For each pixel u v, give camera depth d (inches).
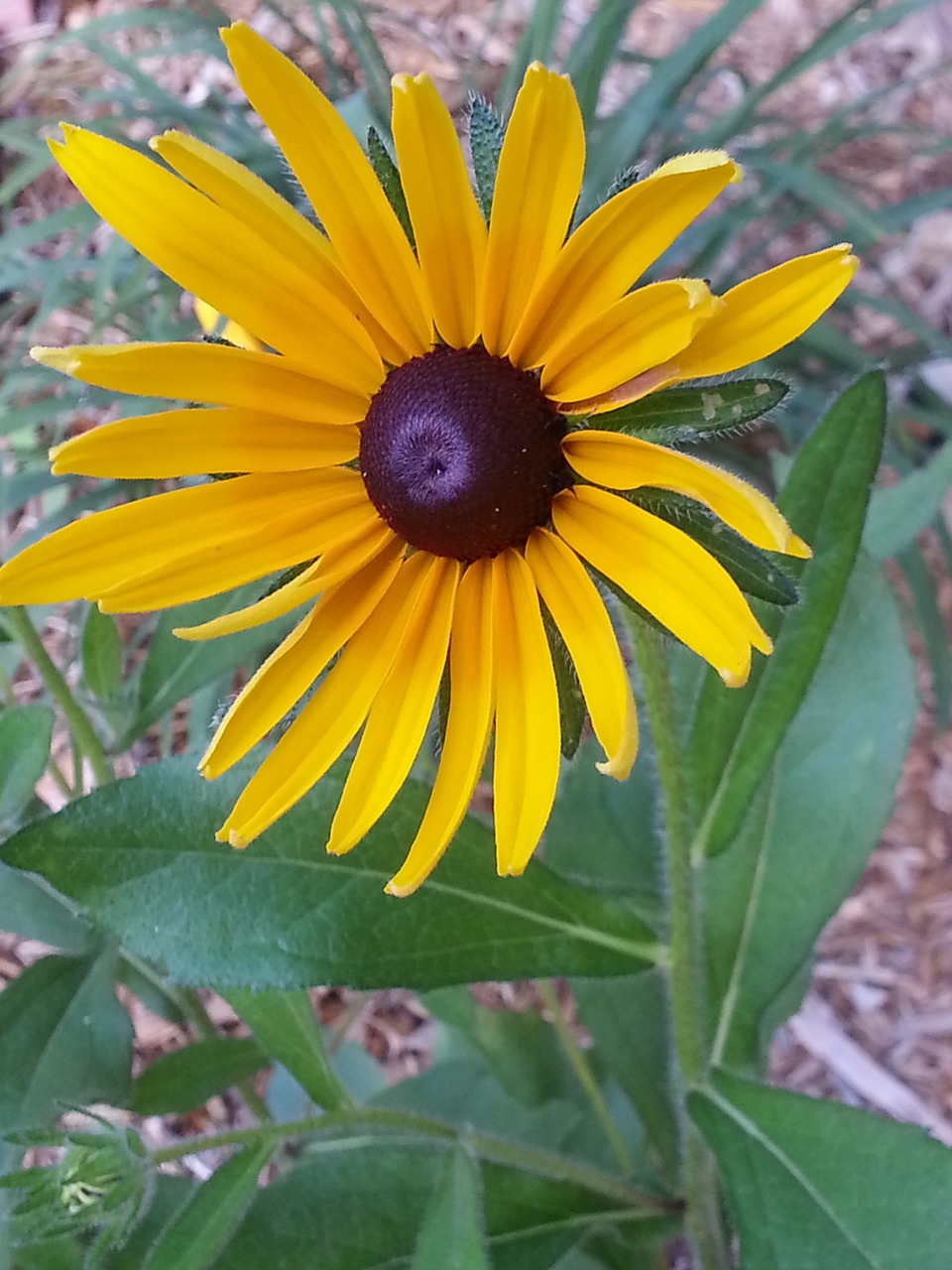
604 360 3.3
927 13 13.1
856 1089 9.5
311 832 4.6
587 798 6.6
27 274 10.6
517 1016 7.8
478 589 3.6
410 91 3.2
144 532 3.5
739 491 2.9
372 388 3.7
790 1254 4.3
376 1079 8.3
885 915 10.0
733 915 5.8
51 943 5.2
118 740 5.4
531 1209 5.4
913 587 9.9
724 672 3.0
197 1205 4.4
